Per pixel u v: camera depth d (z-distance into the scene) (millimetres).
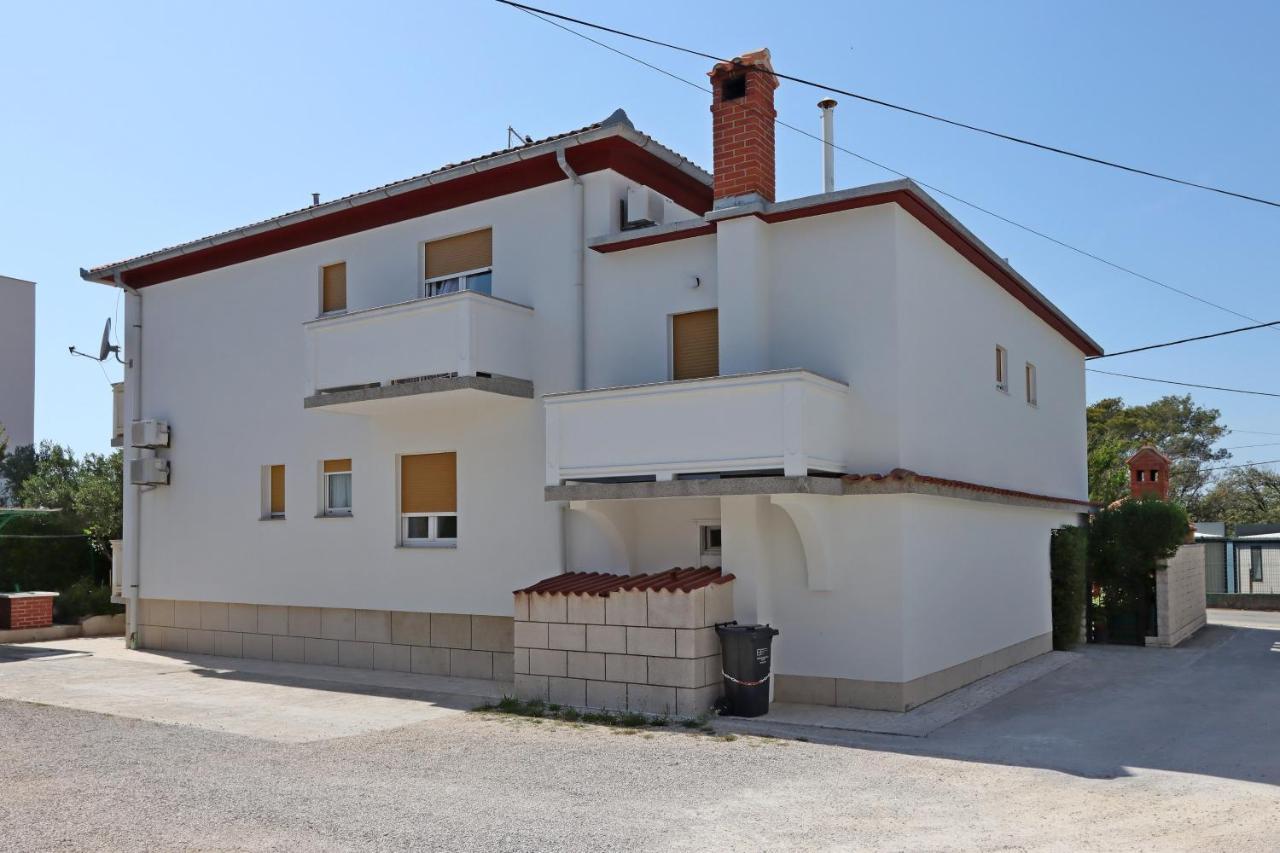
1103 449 27656
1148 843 6270
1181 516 17859
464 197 14086
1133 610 18188
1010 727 10125
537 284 13430
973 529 13352
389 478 14617
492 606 13508
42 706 11711
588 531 12828
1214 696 12164
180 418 17391
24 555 21359
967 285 13625
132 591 17844
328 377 13961
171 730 10195
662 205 13266
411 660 14297
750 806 7152
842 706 11008
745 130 11883
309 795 7484
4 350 42812
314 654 15375
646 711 10758
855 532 11062
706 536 12281
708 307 12234
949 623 12250
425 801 7297
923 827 6633
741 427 10609
